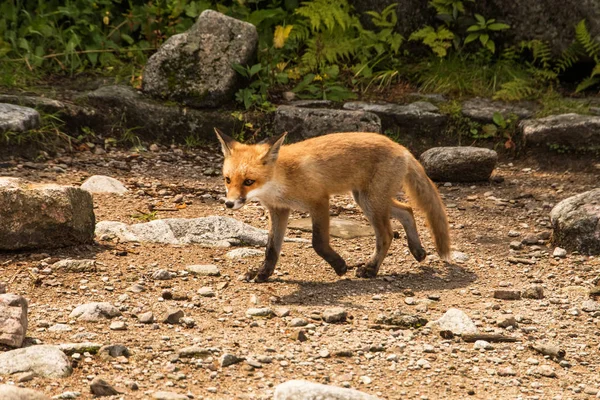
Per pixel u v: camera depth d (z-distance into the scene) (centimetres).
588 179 1473
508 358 760
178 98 1644
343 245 1135
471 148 1487
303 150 993
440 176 1484
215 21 1691
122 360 706
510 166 1575
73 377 670
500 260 1087
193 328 796
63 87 1683
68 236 1003
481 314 872
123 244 1057
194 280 946
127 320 808
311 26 1892
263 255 1059
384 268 1049
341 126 1603
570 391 693
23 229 972
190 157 1557
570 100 1730
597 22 1756
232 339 770
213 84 1641
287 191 966
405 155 1052
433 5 1881
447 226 1062
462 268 1052
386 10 1856
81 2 1855
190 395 644
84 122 1570
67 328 770
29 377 658
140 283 918
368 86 1786
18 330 719
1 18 1795
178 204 1273
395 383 693
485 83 1800
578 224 1099
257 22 1844
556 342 802
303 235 1180
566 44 1794
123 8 1922
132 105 1609
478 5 1870
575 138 1549
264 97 1678
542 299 930
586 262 1062
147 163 1493
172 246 1065
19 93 1598
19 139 1420
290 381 627
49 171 1373
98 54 1802
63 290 880
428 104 1706
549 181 1478
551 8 1798
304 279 985
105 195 1277
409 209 1076
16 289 873
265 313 841
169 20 1848
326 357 738
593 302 909
